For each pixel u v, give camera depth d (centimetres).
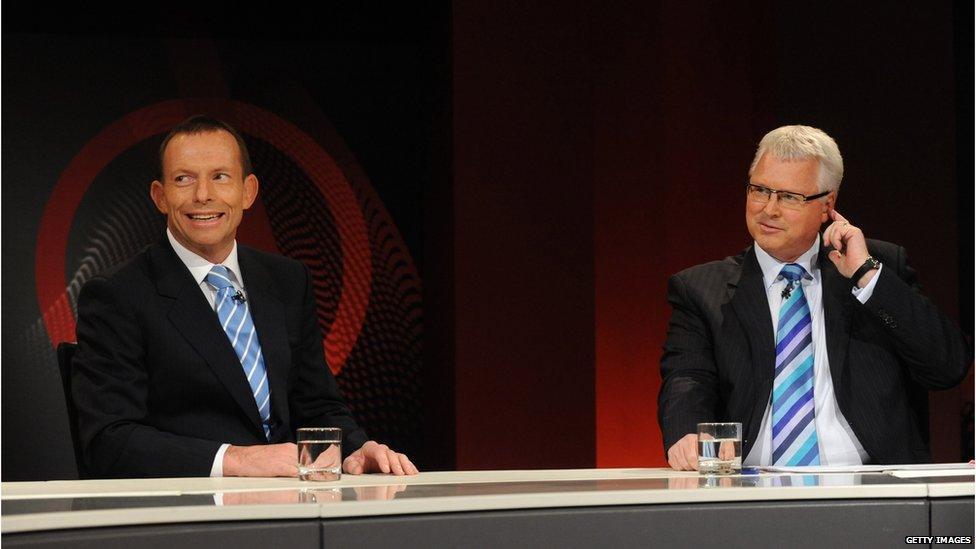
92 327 554
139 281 563
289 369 584
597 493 348
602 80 1163
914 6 1088
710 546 350
